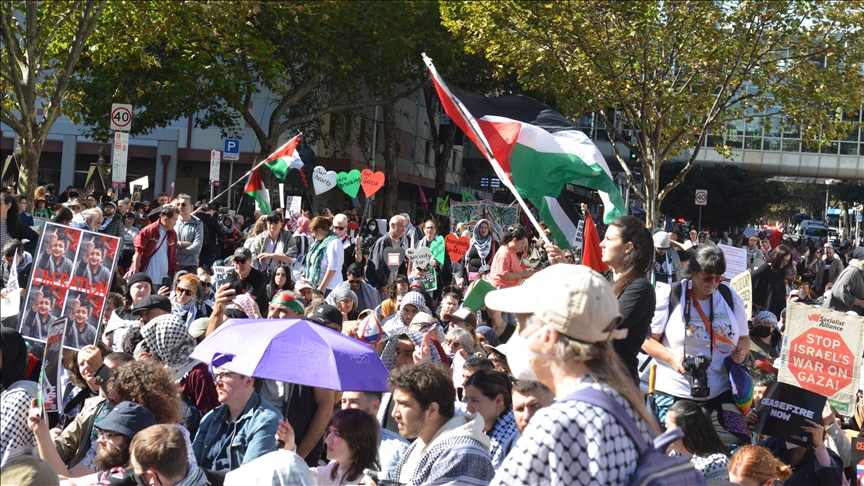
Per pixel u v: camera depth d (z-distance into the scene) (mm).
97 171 24781
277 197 34781
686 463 2590
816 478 6008
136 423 4625
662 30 23422
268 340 5168
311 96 33875
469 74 32875
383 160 41719
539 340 2705
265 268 12617
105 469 4637
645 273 4879
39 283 6301
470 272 14812
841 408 6027
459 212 23094
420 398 4320
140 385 4828
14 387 4797
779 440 6352
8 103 18922
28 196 17031
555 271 2762
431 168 47969
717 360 5996
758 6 22922
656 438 2602
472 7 24406
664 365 6074
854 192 71812
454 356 7223
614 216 7781
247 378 5430
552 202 7914
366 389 5074
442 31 29797
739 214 62188
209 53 25359
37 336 6262
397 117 43312
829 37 23734
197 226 12719
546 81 24516
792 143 54219
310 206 35469
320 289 11531
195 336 7266
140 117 27844
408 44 28516
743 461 5090
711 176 61188
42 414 4656
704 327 5969
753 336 9125
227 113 29156
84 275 6285
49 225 6344
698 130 25859
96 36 19922
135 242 11438
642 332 4766
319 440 5879
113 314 7840
